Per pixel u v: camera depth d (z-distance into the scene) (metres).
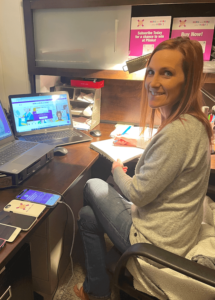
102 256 1.19
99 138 1.63
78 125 1.78
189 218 0.84
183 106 0.82
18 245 0.73
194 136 0.77
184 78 0.81
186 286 0.78
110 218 1.05
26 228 0.77
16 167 1.05
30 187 1.03
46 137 1.55
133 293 0.85
